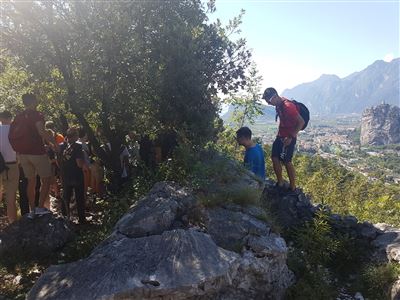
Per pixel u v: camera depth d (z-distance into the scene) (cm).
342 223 716
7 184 698
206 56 785
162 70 730
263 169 720
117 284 413
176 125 777
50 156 812
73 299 403
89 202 902
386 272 575
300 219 716
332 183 1325
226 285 456
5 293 505
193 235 485
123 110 736
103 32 667
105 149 871
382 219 1020
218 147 792
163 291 406
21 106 905
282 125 730
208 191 601
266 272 494
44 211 667
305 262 582
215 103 869
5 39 684
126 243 482
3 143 689
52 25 673
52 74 763
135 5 700
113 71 710
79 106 700
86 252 610
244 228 532
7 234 633
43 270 569
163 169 700
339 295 559
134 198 697
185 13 782
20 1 645
